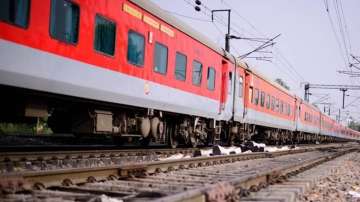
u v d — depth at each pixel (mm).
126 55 11680
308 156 20203
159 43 13398
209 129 18406
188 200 5207
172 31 14234
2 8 7836
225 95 19172
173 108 14500
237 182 6922
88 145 15625
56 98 10203
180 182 8094
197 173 9945
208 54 17281
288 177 10500
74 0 9609
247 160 15734
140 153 13211
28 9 8398
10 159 9094
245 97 22359
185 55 15195
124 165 8516
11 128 18562
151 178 8664
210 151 17156
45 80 8875
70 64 9586
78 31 9797
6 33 7938
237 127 21484
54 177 6922
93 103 11320
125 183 7684
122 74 11539
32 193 6039
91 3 10188
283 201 6469
